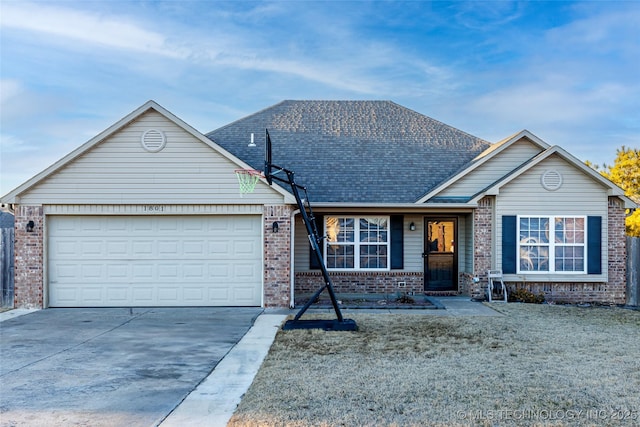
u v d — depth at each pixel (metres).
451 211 14.81
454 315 11.76
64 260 12.90
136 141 12.71
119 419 5.34
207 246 13.00
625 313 12.24
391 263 15.42
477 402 5.83
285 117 18.62
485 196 14.24
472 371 7.11
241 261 12.99
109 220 12.95
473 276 14.23
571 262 14.23
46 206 12.71
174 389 6.38
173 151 12.75
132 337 9.52
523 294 13.88
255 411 5.54
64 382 6.69
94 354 8.24
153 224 12.99
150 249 12.98
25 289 12.67
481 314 11.90
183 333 9.88
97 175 12.70
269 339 9.33
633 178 26.08
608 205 14.34
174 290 12.99
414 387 6.37
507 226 14.19
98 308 12.77
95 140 12.55
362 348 8.58
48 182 12.68
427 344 8.85
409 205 14.27
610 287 14.28
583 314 12.00
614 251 14.33
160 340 9.27
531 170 14.23
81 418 5.37
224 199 12.75
